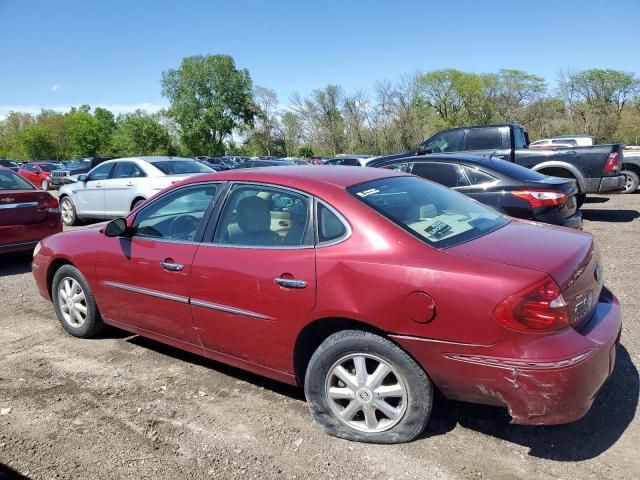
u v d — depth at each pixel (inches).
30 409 138.9
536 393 100.0
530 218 257.0
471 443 118.8
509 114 2571.4
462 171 281.1
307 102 2448.3
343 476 108.8
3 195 286.0
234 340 137.6
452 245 116.5
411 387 113.2
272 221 133.6
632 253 295.9
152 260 153.9
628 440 117.7
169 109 2854.3
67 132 3105.3
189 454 118.1
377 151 2332.7
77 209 470.0
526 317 100.0
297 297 122.2
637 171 598.2
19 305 230.2
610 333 111.9
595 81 2357.3
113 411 137.4
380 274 112.3
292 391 147.1
